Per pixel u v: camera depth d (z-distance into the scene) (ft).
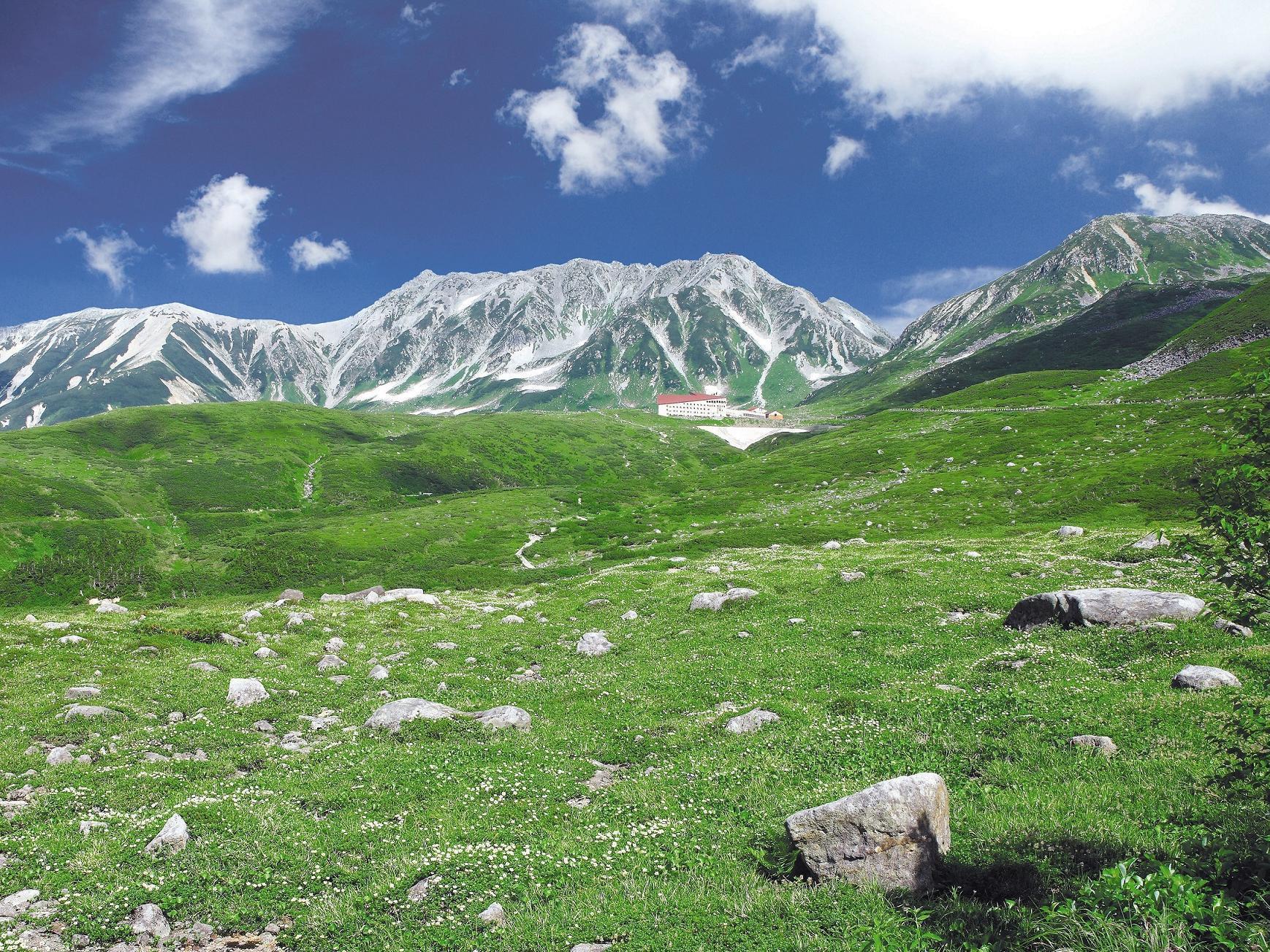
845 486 533.55
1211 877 28.71
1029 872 34.24
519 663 112.27
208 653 111.96
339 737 75.31
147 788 59.06
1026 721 59.82
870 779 52.95
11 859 46.52
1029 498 373.20
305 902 41.93
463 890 42.09
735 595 137.39
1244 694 53.72
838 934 32.35
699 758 62.90
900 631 104.27
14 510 610.65
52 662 98.84
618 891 40.11
